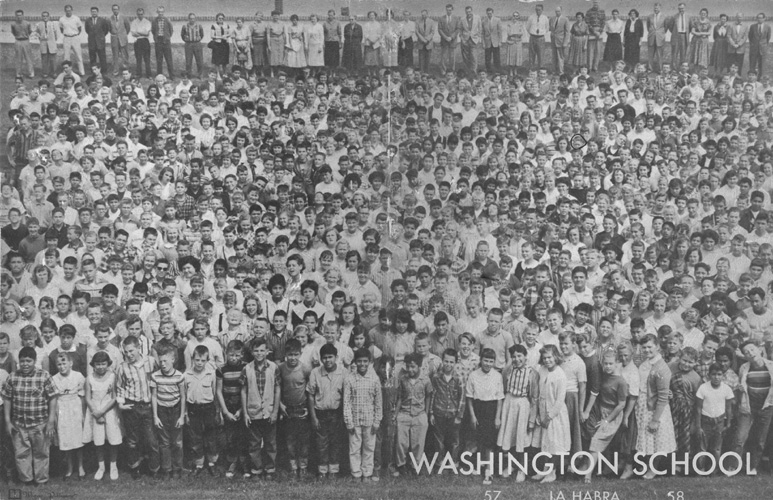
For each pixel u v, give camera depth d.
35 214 10.64
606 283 10.47
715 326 10.32
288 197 10.62
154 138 10.93
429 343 10.09
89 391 9.71
